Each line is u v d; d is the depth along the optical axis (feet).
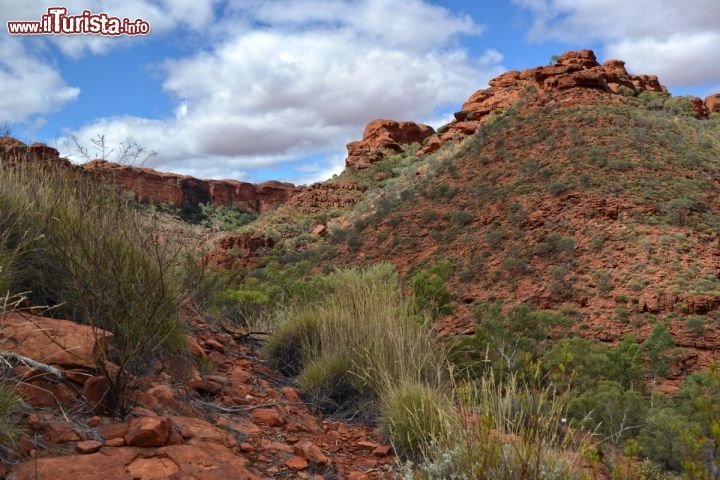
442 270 45.03
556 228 130.21
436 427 11.38
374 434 13.05
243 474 8.65
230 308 27.71
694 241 116.57
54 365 9.46
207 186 426.51
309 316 19.49
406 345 16.40
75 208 11.68
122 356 10.55
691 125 191.31
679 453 13.92
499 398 10.09
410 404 12.22
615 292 103.60
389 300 20.26
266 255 197.06
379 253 157.38
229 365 16.66
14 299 10.81
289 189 463.01
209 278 14.20
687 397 34.99
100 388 9.43
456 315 107.65
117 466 7.68
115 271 10.83
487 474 8.50
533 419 9.17
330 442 12.23
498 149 185.06
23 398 8.55
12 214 11.72
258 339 21.85
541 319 57.26
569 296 106.83
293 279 54.65
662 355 64.13
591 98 203.21
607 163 151.12
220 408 12.12
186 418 10.48
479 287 118.32
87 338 10.07
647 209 129.08
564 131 177.17
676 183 140.67
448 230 149.07
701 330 87.56
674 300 96.37
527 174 160.66
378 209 194.90
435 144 306.55
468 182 175.63
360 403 14.71
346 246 171.63
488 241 135.13
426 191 182.91
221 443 10.01
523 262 119.85
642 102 217.56
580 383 28.71
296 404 14.30
